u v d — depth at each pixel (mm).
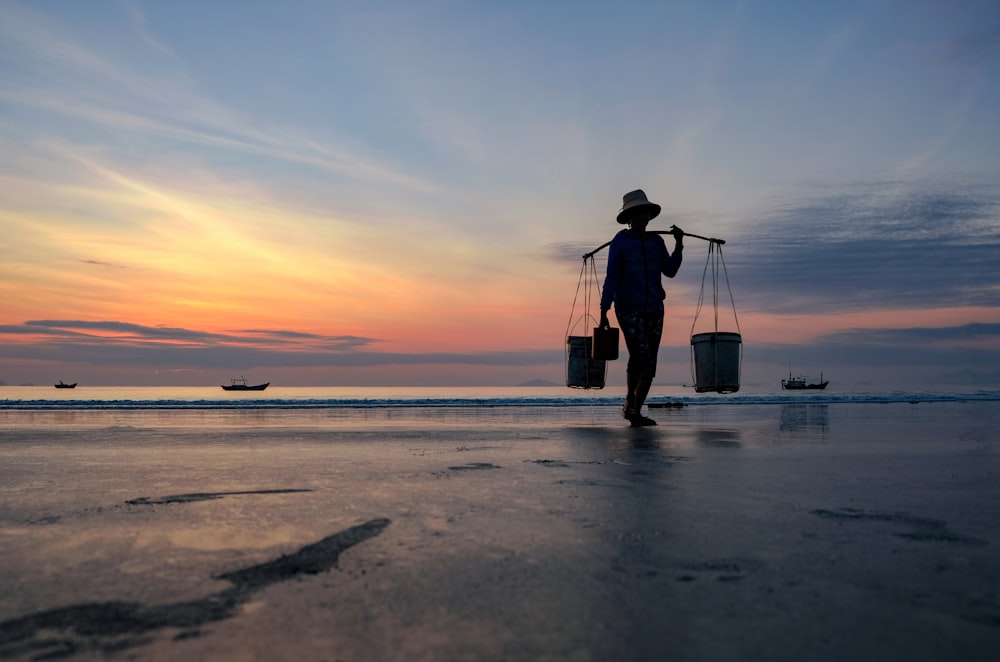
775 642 1294
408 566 1785
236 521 2330
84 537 2113
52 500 2740
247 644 1286
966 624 1384
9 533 2172
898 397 18266
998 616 1429
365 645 1280
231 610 1463
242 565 1803
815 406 12617
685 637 1318
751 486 3021
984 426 6812
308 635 1326
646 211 6945
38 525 2287
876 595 1557
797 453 4262
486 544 2010
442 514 2426
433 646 1274
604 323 6957
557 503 2625
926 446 4715
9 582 1655
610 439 5246
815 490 2924
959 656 1234
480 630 1351
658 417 8961
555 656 1232
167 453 4391
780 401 16531
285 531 2182
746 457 4059
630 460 3920
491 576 1696
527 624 1382
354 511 2486
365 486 3031
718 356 6957
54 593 1574
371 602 1510
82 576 1705
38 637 1319
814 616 1426
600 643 1289
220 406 13766
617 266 6844
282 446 4809
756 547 1981
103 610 1465
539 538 2080
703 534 2135
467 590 1589
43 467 3721
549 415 9805
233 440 5289
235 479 3250
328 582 1653
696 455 4160
